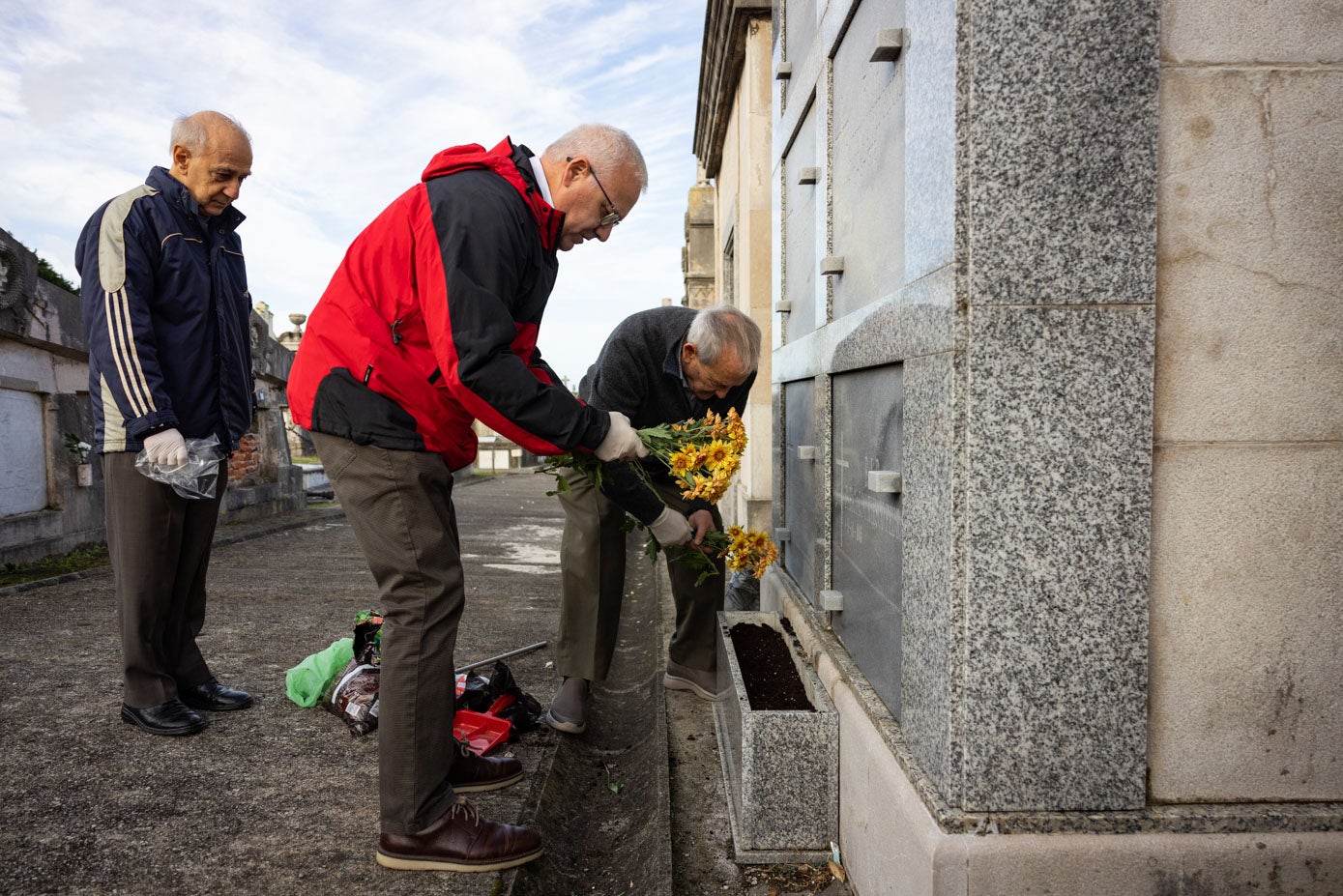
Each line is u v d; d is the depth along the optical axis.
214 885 1.78
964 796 1.44
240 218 2.88
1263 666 1.47
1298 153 1.42
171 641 2.75
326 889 1.77
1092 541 1.43
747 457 5.86
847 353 2.27
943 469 1.47
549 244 1.94
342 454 1.85
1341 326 1.44
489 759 2.34
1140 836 1.43
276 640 3.77
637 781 2.59
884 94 1.96
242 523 8.22
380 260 1.83
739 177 6.25
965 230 1.41
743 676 2.55
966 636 1.43
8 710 2.78
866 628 2.10
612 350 2.89
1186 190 1.43
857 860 1.91
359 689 2.70
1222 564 1.46
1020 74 1.39
